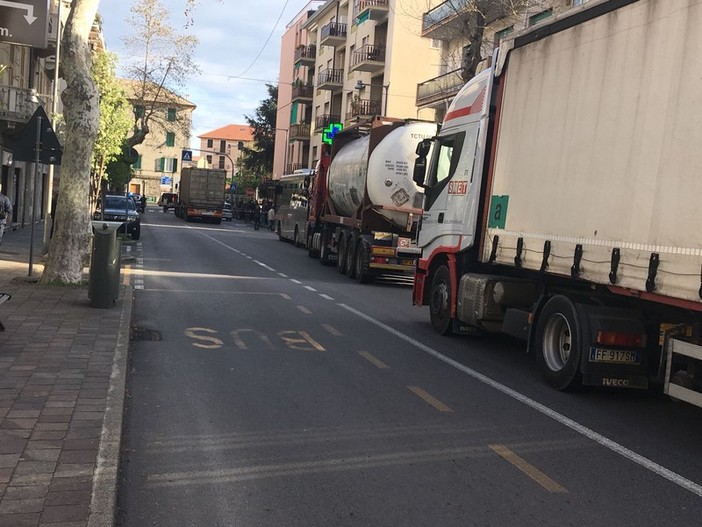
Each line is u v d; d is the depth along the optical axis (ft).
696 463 16.61
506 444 17.39
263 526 12.39
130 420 17.99
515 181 25.54
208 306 37.60
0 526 10.99
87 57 37.50
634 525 13.01
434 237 33.68
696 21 16.96
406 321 36.83
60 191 38.24
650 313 21.48
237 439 16.94
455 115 32.60
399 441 17.28
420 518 12.95
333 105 166.30
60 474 13.16
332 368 24.86
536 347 24.31
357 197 58.23
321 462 15.64
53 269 38.17
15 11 35.78
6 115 71.10
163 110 120.16
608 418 20.13
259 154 242.17
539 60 24.30
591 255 20.49
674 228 17.21
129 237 87.45
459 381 23.86
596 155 20.62
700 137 16.56
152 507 12.98
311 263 72.59
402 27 127.85
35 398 17.85
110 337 25.71
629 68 19.36
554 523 12.94
